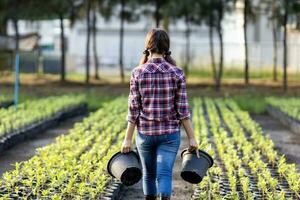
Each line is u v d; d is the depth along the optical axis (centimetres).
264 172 1030
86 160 1077
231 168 1057
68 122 2128
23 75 4403
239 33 5503
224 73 4622
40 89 3500
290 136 1798
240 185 1001
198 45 5469
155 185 779
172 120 744
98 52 6000
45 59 5559
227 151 1277
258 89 3709
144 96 738
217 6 3675
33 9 3659
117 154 765
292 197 932
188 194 1012
